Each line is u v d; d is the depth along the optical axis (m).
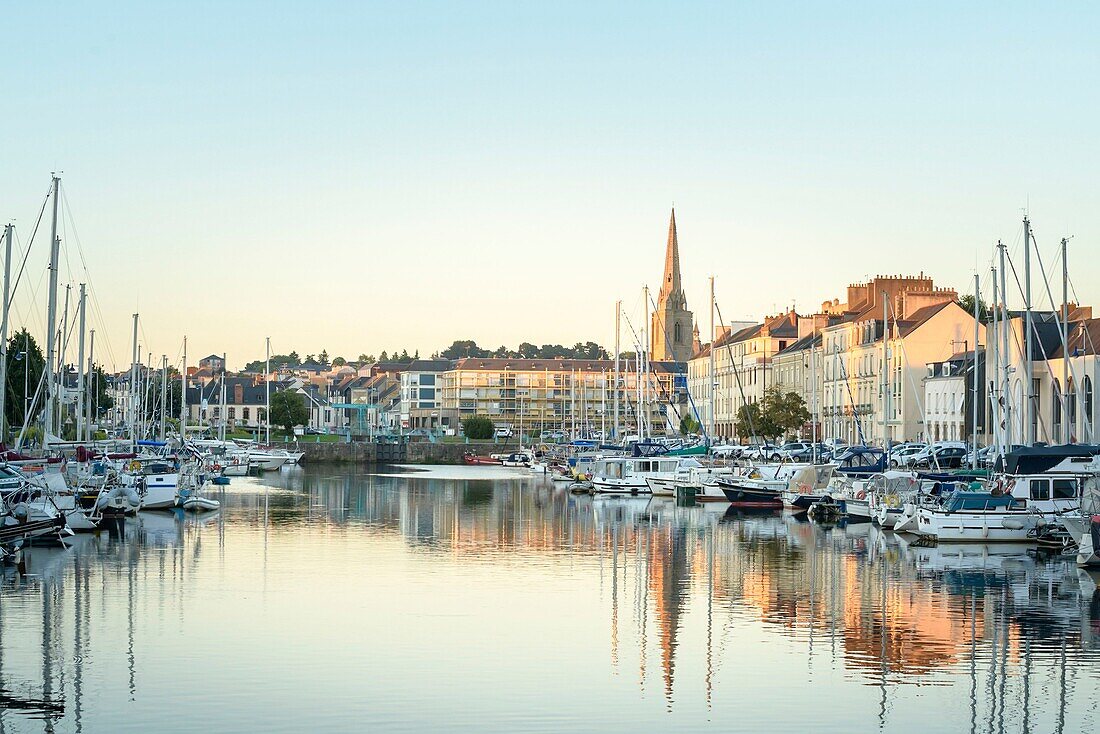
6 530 72.19
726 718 40.06
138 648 48.59
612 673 45.41
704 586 64.56
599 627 53.44
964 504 83.75
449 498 134.75
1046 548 80.06
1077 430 120.69
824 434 193.50
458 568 71.31
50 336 99.88
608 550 80.75
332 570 70.00
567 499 133.38
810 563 73.81
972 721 40.00
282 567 71.06
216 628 52.53
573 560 75.38
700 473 130.38
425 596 60.84
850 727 39.28
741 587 64.25
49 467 94.00
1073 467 85.06
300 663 46.41
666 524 100.31
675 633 52.25
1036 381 134.62
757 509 117.19
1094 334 131.75
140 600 59.06
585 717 40.03
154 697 41.66
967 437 138.88
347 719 39.47
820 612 57.16
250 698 41.66
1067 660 47.53
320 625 53.31
